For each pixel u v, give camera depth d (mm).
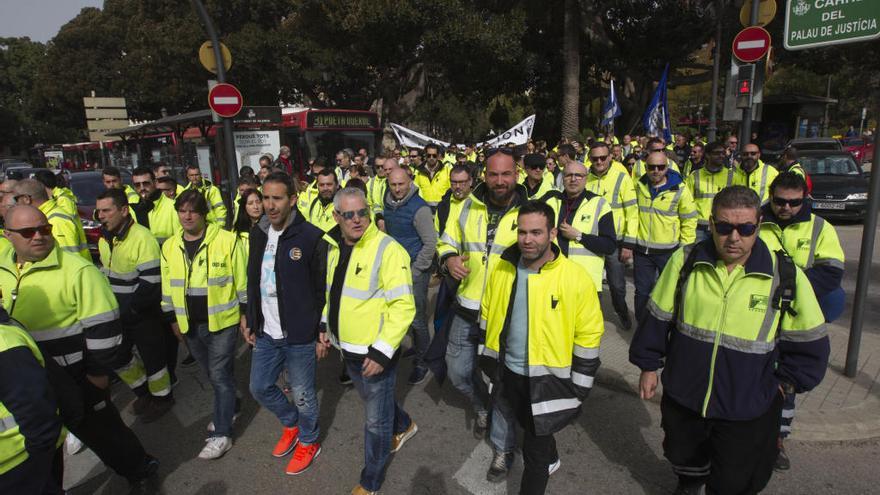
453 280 3914
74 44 44562
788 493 3244
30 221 2807
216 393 3812
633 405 4387
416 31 20219
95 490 3516
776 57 26516
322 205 6340
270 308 3514
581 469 3551
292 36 24547
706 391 2498
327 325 3340
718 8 21391
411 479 3492
